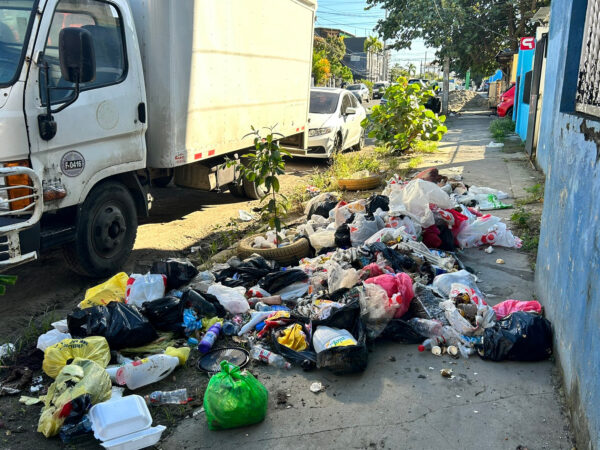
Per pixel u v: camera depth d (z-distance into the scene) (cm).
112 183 588
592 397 278
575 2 415
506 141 1623
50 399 346
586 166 344
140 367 377
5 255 458
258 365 407
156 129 649
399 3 2825
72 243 550
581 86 406
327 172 1152
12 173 441
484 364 397
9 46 480
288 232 720
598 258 292
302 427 333
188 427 338
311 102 1382
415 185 665
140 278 489
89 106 538
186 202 982
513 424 328
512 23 2694
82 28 497
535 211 798
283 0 934
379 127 1405
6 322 502
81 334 416
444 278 499
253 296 511
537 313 440
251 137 870
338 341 391
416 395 361
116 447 306
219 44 733
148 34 623
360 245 608
